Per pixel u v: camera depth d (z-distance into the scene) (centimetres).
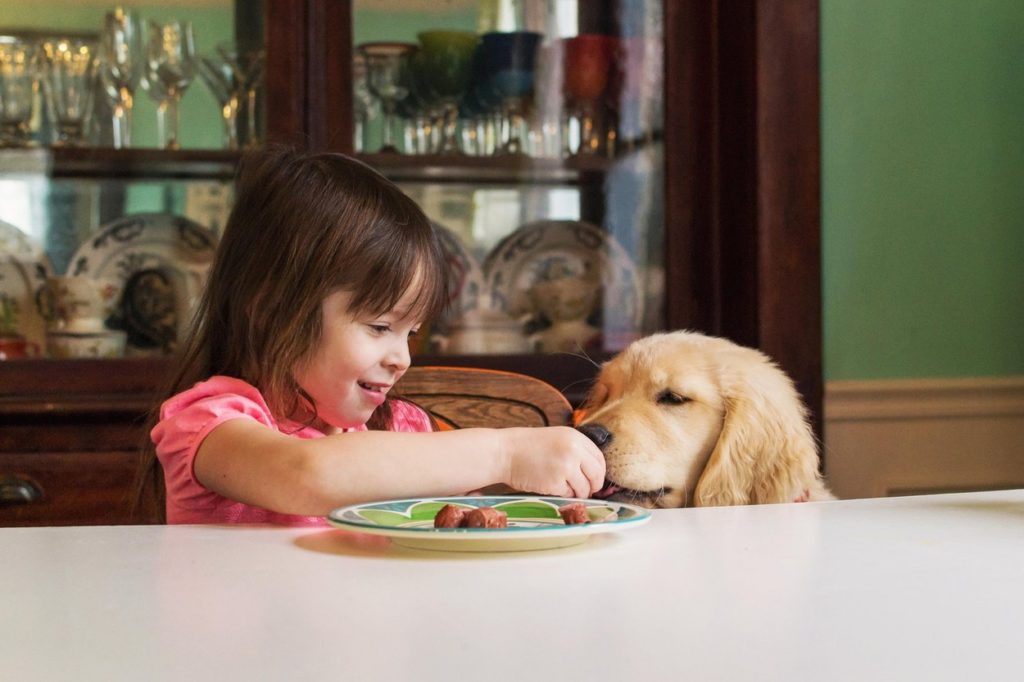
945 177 229
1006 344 231
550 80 214
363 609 48
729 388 145
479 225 212
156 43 201
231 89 200
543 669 38
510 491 138
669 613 47
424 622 45
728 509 85
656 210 210
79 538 72
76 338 199
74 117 202
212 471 89
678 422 143
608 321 212
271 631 44
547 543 65
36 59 201
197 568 59
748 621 45
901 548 65
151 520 160
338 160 120
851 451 224
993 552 63
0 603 51
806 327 196
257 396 106
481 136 212
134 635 44
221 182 202
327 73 200
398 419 133
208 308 121
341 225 110
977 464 229
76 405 180
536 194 213
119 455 182
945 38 228
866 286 227
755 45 195
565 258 213
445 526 68
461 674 37
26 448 182
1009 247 231
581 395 202
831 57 225
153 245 202
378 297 108
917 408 226
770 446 142
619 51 212
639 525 72
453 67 209
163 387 132
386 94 206
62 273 200
